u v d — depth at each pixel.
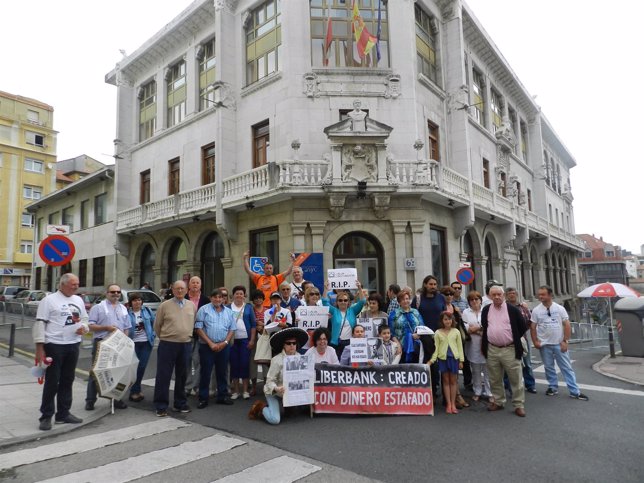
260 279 8.48
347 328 7.29
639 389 7.87
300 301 7.88
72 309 6.05
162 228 19.16
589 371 9.77
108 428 5.89
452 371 6.54
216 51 16.70
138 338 7.58
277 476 4.26
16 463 4.64
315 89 14.72
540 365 10.75
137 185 21.75
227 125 16.39
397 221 14.02
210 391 7.83
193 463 4.61
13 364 10.13
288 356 6.23
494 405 6.65
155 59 21.23
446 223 15.95
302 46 14.95
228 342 7.07
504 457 4.70
